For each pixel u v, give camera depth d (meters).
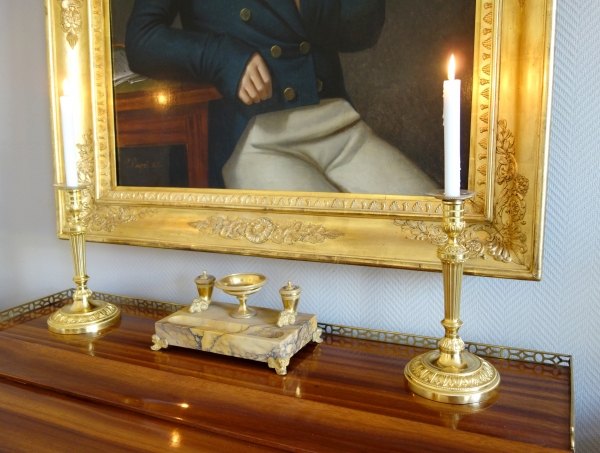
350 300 0.92
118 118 1.03
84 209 1.07
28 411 0.75
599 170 0.75
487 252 0.77
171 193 0.99
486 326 0.84
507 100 0.73
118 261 1.13
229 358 0.79
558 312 0.80
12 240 1.25
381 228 0.83
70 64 1.04
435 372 0.67
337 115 0.85
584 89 0.74
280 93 0.89
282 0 0.87
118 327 0.94
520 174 0.73
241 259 1.00
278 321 0.78
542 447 0.56
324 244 0.87
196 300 0.86
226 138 0.94
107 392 0.75
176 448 0.64
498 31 0.72
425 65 0.78
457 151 0.63
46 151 1.16
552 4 0.68
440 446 0.59
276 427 0.65
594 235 0.76
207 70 0.94
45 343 0.86
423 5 0.77
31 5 1.11
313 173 0.88
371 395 0.67
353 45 0.83
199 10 0.93
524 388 0.69
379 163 0.83
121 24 1.00
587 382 0.80
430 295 0.86
